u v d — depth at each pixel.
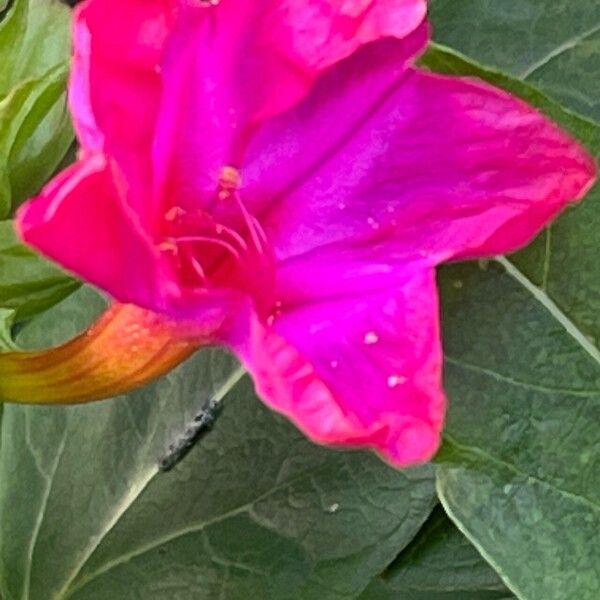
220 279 0.06
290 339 0.06
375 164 0.06
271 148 0.06
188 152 0.06
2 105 0.06
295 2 0.06
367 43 0.06
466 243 0.06
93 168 0.05
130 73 0.05
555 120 0.06
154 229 0.06
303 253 0.06
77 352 0.06
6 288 0.06
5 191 0.06
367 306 0.06
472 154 0.06
